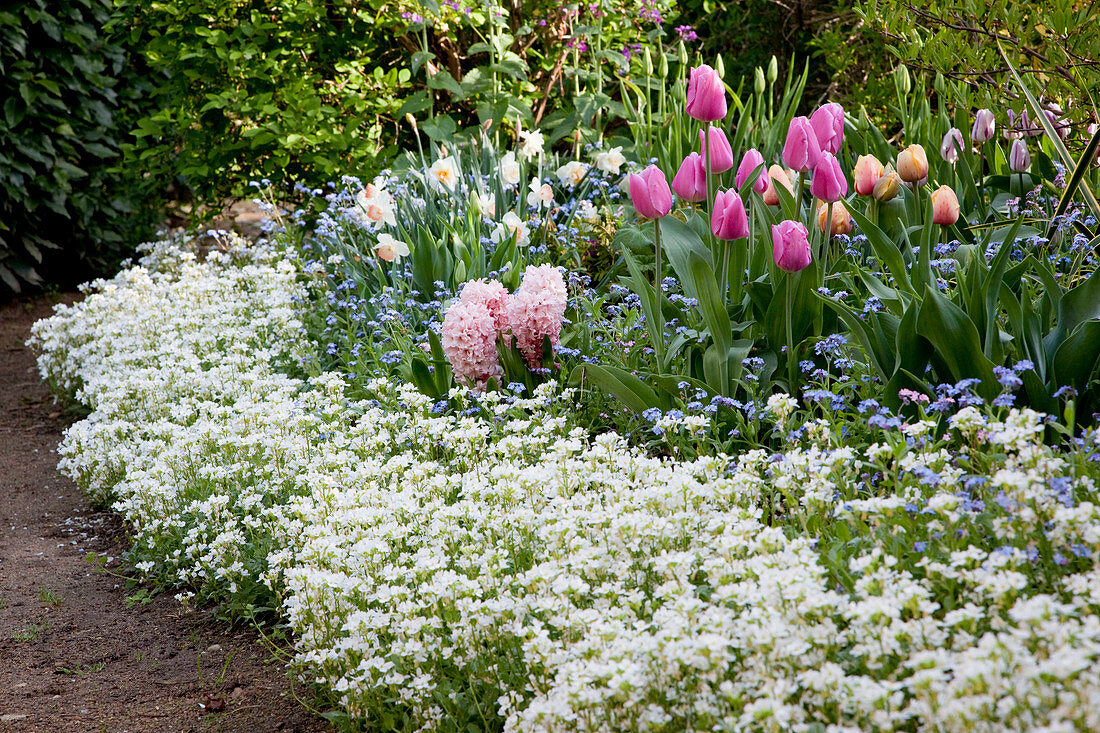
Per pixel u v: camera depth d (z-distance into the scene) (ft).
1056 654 4.52
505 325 11.96
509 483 8.11
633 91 22.52
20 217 23.97
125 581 10.64
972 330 8.42
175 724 7.85
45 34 23.81
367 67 21.81
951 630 5.64
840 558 6.36
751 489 7.54
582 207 15.99
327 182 19.33
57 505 13.12
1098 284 8.80
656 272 11.06
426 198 16.72
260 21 18.61
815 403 9.21
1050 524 6.08
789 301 10.07
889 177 11.56
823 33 20.11
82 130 24.80
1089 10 12.42
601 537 7.29
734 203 10.06
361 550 7.64
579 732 5.72
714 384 10.06
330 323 14.57
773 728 4.88
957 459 7.18
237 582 9.36
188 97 20.18
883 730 4.69
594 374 10.26
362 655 6.95
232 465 10.69
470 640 6.60
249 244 20.27
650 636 5.74
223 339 15.03
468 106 21.29
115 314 16.83
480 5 19.48
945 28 13.89
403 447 10.71
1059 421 8.46
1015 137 14.58
